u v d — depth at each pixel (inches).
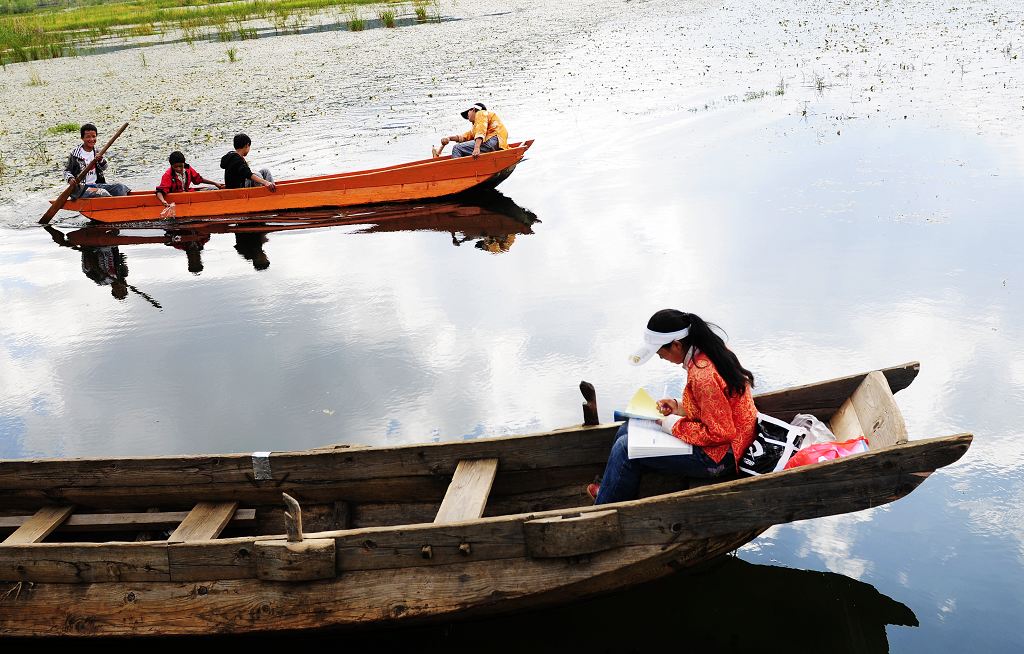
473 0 1610.5
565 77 816.3
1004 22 913.5
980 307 305.1
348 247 435.2
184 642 184.1
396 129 653.3
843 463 167.8
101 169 524.1
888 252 358.3
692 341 178.9
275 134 666.2
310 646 181.6
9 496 218.8
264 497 217.2
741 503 170.4
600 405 262.7
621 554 173.8
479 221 460.1
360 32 1288.1
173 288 394.0
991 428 233.1
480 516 187.6
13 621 181.2
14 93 990.4
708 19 1149.7
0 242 482.6
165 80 987.3
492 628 182.1
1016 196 408.5
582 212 448.8
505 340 312.3
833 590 182.7
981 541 192.9
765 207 426.3
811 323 302.2
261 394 284.7
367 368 298.2
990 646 165.2
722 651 170.6
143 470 215.2
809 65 772.6
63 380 305.3
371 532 174.1
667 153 538.0
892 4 1127.6
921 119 551.2
